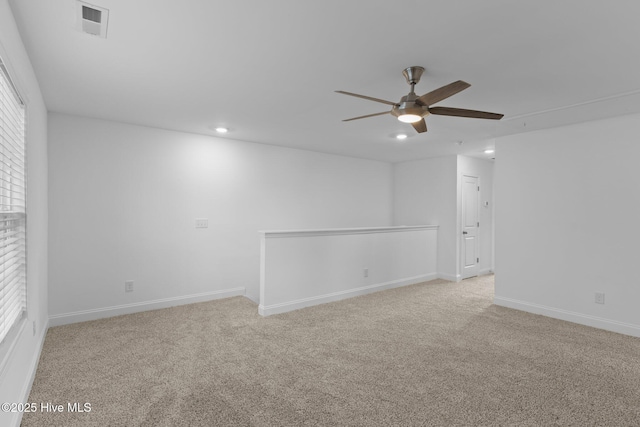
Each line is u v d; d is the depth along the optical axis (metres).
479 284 5.64
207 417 2.00
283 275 4.08
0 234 1.72
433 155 5.98
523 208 4.22
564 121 3.69
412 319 3.83
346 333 3.38
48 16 1.78
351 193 6.18
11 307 2.00
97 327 3.50
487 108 3.27
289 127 4.11
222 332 3.39
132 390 2.29
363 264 4.95
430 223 6.26
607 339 3.26
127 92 2.95
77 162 3.67
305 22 1.86
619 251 3.47
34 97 2.49
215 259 4.63
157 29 1.93
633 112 3.35
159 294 4.20
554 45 2.08
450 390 2.31
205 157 4.55
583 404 2.16
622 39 1.99
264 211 5.09
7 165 1.80
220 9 1.74
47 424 1.93
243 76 2.60
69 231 3.63
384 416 2.02
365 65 2.39
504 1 1.65
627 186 3.43
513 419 2.00
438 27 1.90
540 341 3.20
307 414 2.03
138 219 4.05
